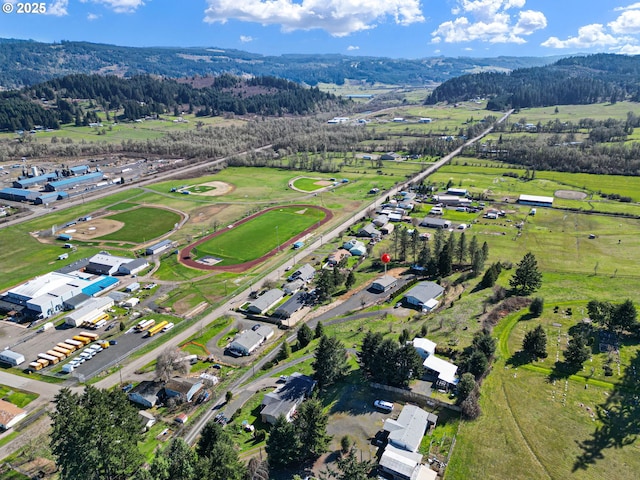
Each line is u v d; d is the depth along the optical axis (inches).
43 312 5433.1
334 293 5959.6
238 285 6235.2
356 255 7145.7
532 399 3774.6
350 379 4136.3
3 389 4242.1
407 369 3900.1
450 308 5329.7
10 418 3759.8
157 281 6397.6
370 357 4121.6
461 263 6658.5
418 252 7081.7
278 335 5064.0
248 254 7278.5
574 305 5285.4
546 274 6171.3
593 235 7539.4
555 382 3981.3
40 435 3651.6
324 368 3969.0
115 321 5383.9
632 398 3769.7
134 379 4320.9
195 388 4092.0
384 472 3112.7
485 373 4067.4
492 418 3575.3
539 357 4333.2
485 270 6348.4
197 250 7411.4
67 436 2810.0
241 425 3627.0
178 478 2753.4
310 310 5536.4
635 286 5728.3
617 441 3336.6
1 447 3533.5
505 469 3112.7
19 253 7298.2
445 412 3676.2
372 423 3582.7
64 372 4461.1
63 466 2832.2
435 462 3181.6
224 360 4611.2
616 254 6791.3
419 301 5477.4
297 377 4033.0
